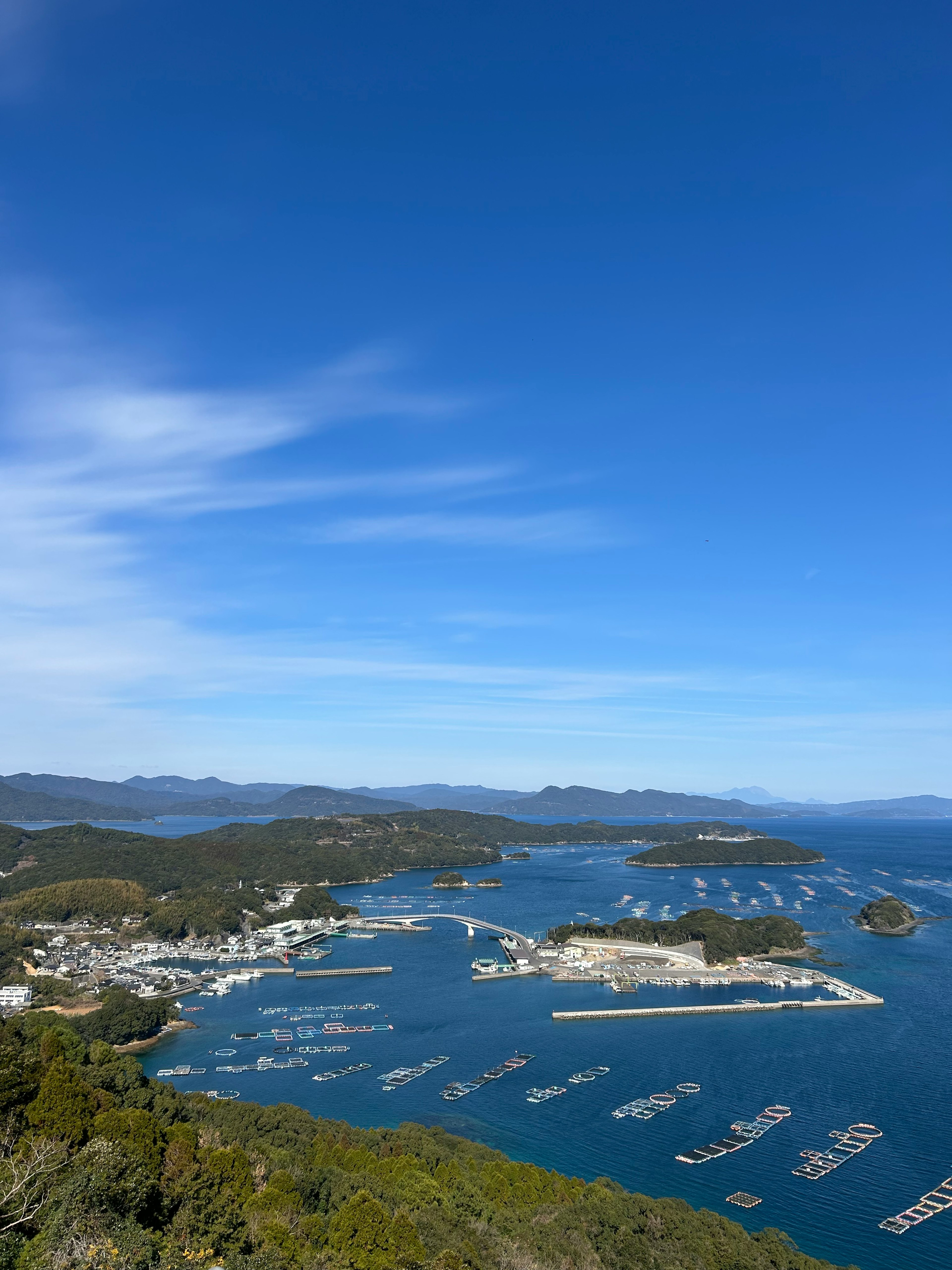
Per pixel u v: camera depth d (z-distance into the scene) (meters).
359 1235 94.81
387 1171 128.50
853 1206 152.88
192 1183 101.31
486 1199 125.50
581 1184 143.25
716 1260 116.69
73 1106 109.00
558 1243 111.94
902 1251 139.12
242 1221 97.94
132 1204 85.00
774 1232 131.62
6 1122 106.56
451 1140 161.00
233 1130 139.75
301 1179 114.88
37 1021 167.00
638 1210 129.88
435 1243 98.94
